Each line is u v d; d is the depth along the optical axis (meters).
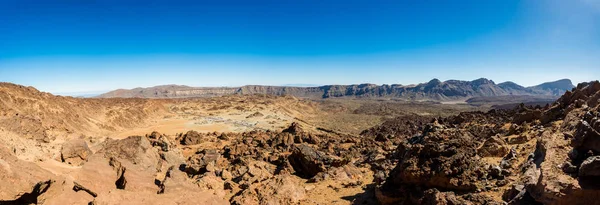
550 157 16.39
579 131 15.91
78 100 112.19
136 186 21.14
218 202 21.28
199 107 193.25
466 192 18.77
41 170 16.80
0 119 26.78
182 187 21.30
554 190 14.27
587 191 13.56
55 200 16.17
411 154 21.62
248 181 29.48
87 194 18.44
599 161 13.48
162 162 29.09
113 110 112.44
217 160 43.56
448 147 20.66
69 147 24.95
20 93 79.75
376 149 50.16
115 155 25.55
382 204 21.56
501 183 18.92
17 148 23.70
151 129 105.62
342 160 36.12
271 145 57.09
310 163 36.62
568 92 39.09
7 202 14.31
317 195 26.69
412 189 20.44
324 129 121.56
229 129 111.56
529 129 35.41
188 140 65.00
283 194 25.11
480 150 27.83
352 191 26.86
